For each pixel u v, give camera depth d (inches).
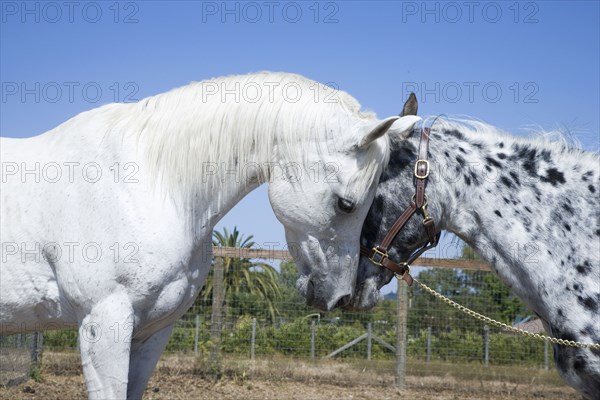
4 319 119.1
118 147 116.9
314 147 118.0
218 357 320.5
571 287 118.3
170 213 115.9
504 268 125.0
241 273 452.8
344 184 116.6
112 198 113.1
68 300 116.7
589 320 116.1
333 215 118.6
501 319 370.6
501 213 124.2
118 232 111.7
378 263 127.8
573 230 120.4
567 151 126.5
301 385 316.8
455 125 130.9
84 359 112.8
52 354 335.0
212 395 287.3
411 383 329.1
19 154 121.7
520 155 126.6
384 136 120.0
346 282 122.3
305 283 122.4
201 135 119.6
